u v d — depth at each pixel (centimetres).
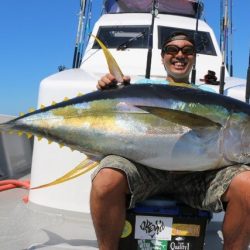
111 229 137
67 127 145
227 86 206
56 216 197
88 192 194
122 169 135
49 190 197
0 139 313
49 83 195
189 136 138
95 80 195
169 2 308
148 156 140
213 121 138
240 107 141
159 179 151
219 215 193
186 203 153
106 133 142
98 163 150
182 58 183
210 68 272
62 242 172
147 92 141
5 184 247
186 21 296
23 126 148
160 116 138
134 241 149
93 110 143
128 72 248
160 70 256
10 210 212
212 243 179
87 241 174
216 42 290
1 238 173
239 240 135
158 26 282
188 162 139
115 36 283
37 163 200
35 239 174
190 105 139
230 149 139
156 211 149
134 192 140
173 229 149
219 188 137
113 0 316
